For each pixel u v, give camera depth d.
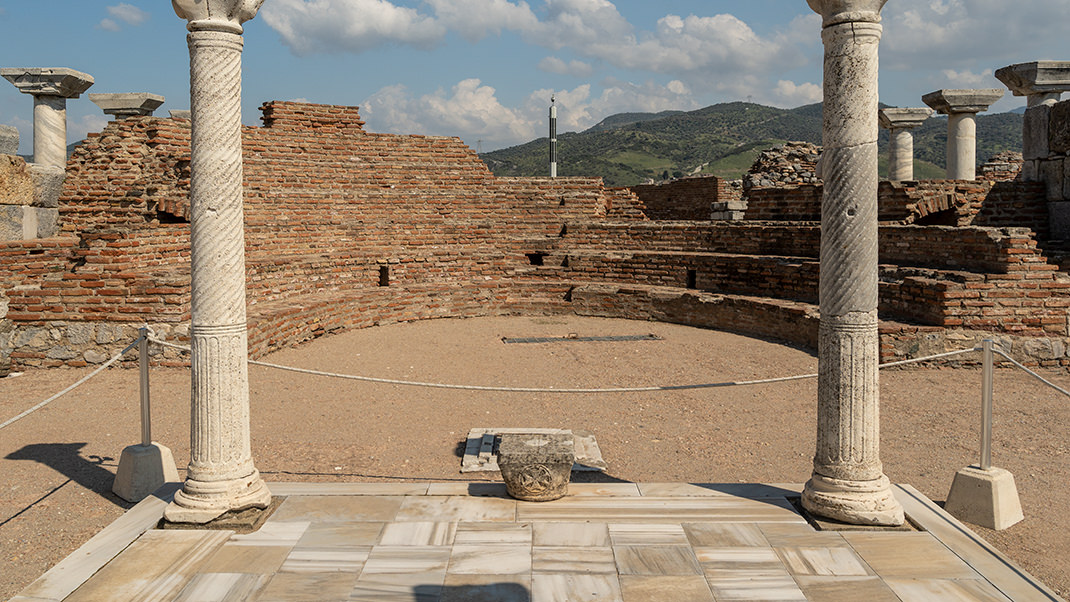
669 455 7.86
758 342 14.37
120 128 16.97
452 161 22.09
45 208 16.05
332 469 7.37
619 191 25.56
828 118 5.77
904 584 4.84
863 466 5.78
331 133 20.48
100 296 11.59
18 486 6.87
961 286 11.81
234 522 5.68
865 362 5.74
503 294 18.61
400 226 20.09
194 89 5.72
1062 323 11.80
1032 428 8.72
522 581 4.86
